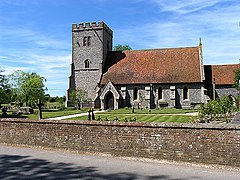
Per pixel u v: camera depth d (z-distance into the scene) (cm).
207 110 2472
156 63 5697
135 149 1197
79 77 6041
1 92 4353
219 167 1037
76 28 6106
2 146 1510
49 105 8069
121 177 909
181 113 4153
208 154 1064
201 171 990
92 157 1228
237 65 5531
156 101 5388
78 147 1331
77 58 6078
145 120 3166
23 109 5238
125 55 6066
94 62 5969
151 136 1170
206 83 5419
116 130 1245
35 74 7056
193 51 5675
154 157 1157
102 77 5800
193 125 1095
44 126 1441
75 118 3672
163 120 3122
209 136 1068
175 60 5634
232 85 5266
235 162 1020
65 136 1373
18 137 1520
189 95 5256
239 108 3384
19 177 905
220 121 2325
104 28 6053
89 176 919
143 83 5438
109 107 5450
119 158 1209
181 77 5322
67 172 969
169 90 5356
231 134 1034
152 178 901
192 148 1093
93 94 5919
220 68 5572
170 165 1081
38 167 1040
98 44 5975
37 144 1455
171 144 1130
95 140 1290
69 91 6025
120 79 5628
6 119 1566
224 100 2664
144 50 6012
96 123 1291
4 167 1041
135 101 5475
